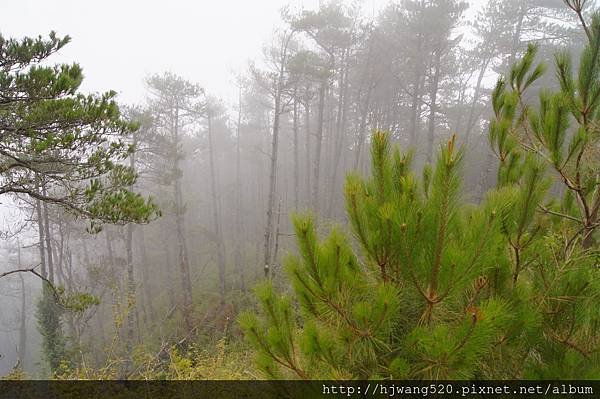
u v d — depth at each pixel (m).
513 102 3.20
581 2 2.74
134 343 13.04
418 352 1.95
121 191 6.55
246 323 2.17
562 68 2.76
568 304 2.09
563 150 2.71
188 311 15.35
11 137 5.79
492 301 1.74
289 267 2.17
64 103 5.52
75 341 12.09
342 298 2.04
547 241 2.66
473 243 1.76
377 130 2.11
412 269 1.86
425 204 1.91
